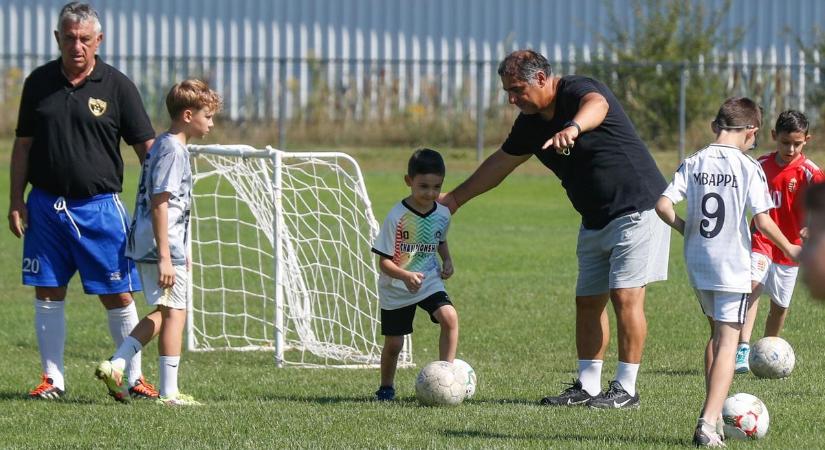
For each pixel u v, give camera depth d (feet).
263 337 91.15
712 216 49.11
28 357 79.41
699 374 71.56
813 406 57.88
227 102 248.32
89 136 60.80
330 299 105.81
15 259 132.87
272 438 49.65
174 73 243.60
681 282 115.34
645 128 230.27
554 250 142.10
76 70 60.54
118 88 61.57
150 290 58.95
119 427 52.34
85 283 61.41
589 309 59.82
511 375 71.26
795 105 231.09
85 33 59.72
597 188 57.67
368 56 272.31
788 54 262.06
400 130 246.06
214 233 151.33
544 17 269.64
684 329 89.81
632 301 57.88
